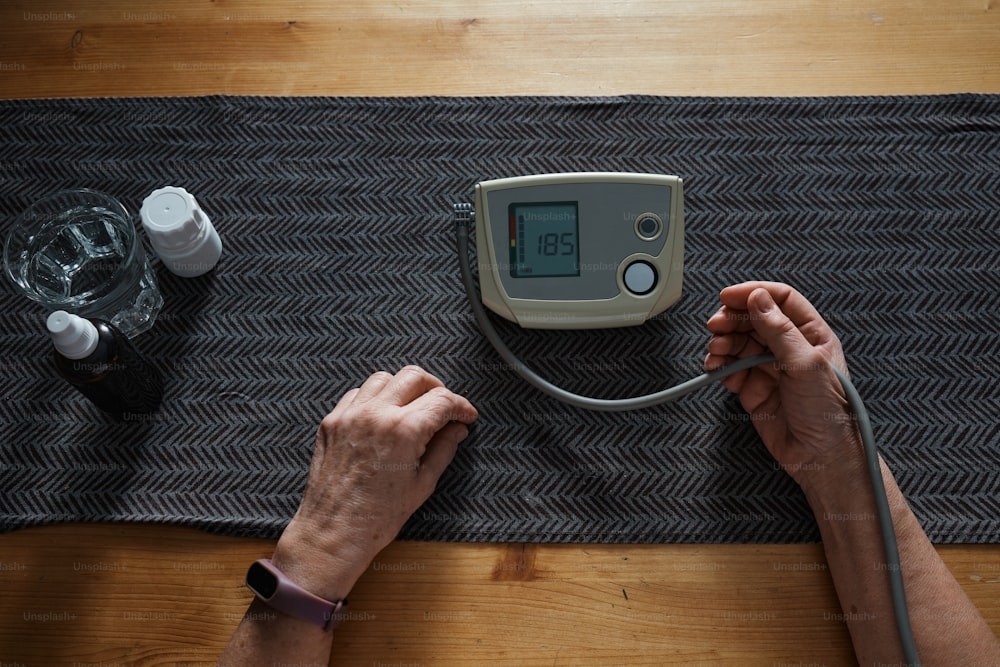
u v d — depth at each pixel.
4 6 0.86
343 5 0.85
